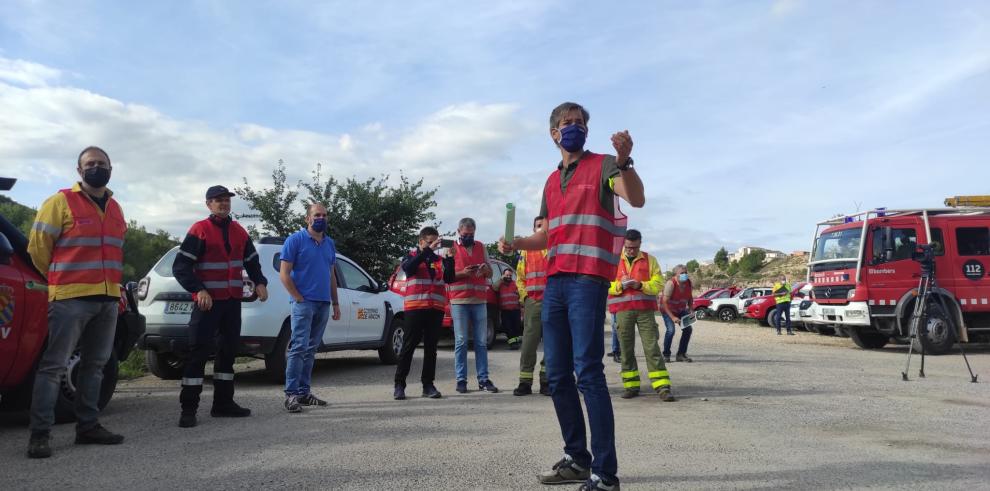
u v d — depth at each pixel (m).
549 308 3.77
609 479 3.50
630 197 3.36
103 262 4.95
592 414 3.53
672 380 9.02
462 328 7.89
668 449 4.80
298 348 6.61
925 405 6.93
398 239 19.92
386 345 10.99
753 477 4.04
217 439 5.18
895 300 14.53
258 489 3.80
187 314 7.87
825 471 4.20
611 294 7.61
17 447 4.93
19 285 5.34
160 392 7.80
